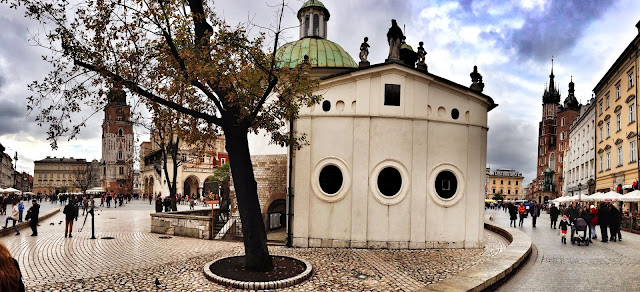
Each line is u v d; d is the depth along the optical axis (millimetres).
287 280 8898
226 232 17203
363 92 14430
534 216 27219
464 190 14906
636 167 31828
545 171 101000
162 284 8914
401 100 14406
